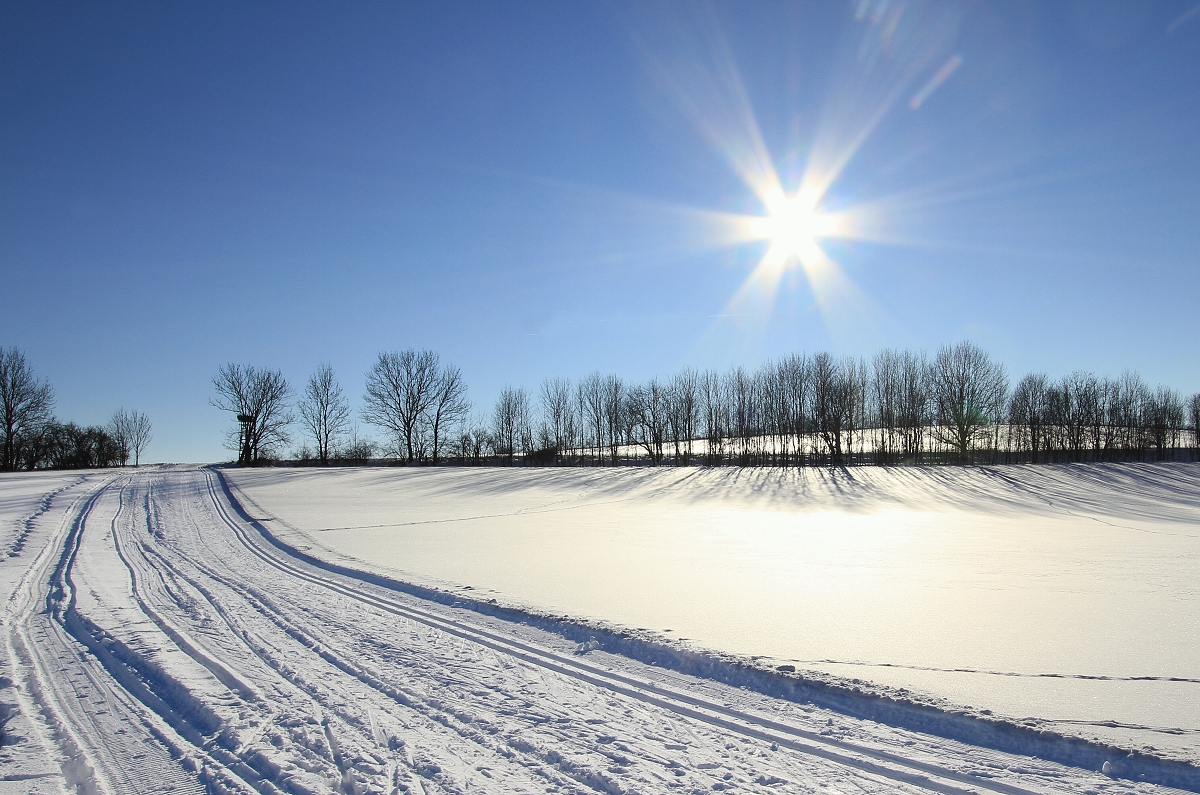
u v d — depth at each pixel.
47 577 10.87
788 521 21.12
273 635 7.27
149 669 6.21
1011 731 4.35
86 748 4.64
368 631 7.40
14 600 9.23
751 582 9.95
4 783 4.18
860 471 38.78
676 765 4.14
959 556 12.91
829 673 5.51
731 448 54.16
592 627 7.00
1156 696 4.95
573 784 3.94
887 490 32.62
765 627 7.14
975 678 5.39
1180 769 3.78
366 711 5.12
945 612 7.86
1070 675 5.46
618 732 4.66
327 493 29.89
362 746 4.50
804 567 11.45
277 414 58.84
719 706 5.09
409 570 11.07
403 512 22.81
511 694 5.45
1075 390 56.88
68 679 6.04
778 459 52.03
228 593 9.52
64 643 7.18
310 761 4.32
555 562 12.05
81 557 12.79
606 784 3.90
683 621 7.42
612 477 37.50
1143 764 3.87
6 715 5.27
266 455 58.19
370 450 62.66
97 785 4.11
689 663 5.99
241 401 57.75
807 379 52.09
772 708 5.03
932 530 18.52
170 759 4.47
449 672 6.00
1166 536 17.33
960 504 28.88
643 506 26.70
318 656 6.52
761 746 4.40
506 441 65.56
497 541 15.36
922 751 4.24
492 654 6.53
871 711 4.86
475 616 8.01
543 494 31.08
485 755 4.35
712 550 13.82
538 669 6.06
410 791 3.87
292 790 3.96
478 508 24.95
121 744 4.70
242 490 28.52
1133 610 7.95
